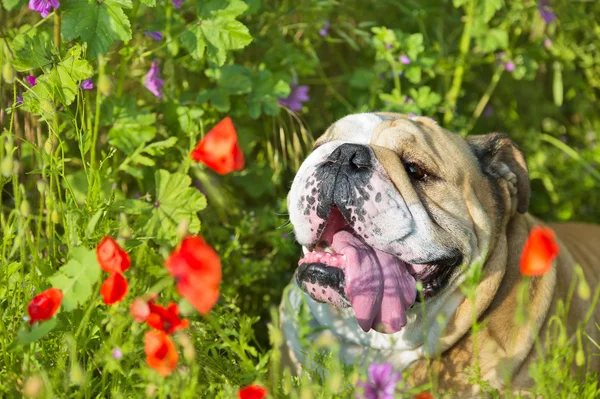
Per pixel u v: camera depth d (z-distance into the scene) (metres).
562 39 1.83
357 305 1.11
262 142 1.59
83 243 1.06
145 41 1.40
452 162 1.18
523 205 1.25
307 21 1.56
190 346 0.91
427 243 1.12
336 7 1.66
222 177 1.53
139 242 1.11
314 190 1.12
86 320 0.98
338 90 1.73
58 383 0.95
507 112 1.88
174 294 1.10
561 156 1.84
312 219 1.13
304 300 1.17
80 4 1.14
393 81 1.69
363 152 1.12
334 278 1.12
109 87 1.08
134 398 0.99
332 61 1.75
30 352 0.98
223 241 1.45
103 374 0.98
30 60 1.12
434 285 1.15
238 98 1.44
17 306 1.03
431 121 1.24
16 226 1.12
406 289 1.12
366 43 1.71
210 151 0.96
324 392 1.01
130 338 0.97
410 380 1.18
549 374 1.01
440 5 1.73
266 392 0.93
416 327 1.17
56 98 1.12
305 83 1.63
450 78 1.72
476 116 1.72
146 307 0.90
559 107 1.98
